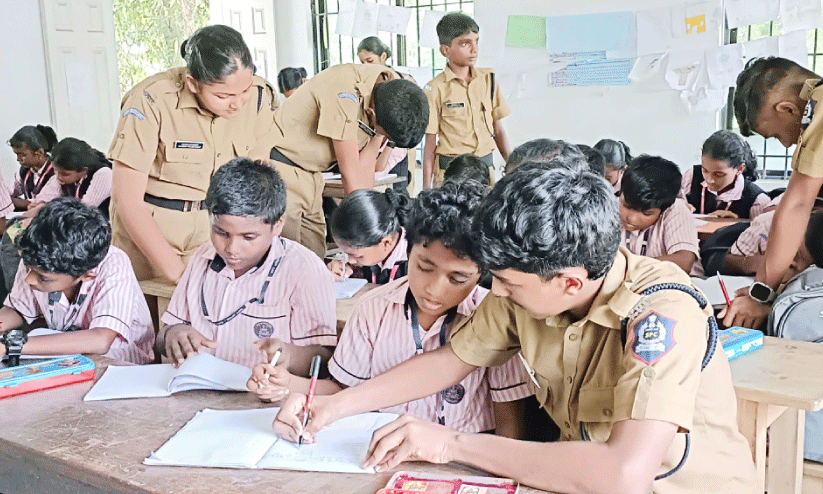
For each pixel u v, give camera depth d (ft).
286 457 3.67
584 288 3.27
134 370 5.03
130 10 26.58
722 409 3.69
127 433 4.00
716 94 16.90
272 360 4.54
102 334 5.71
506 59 18.95
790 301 5.97
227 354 5.85
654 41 17.38
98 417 4.22
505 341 4.07
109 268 6.03
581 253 3.01
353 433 3.94
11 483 3.97
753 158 12.19
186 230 8.07
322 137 9.00
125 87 27.14
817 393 4.50
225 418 4.16
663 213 8.82
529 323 3.84
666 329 3.25
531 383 4.57
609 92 18.12
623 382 3.25
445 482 3.38
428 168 15.33
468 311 4.72
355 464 3.60
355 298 7.45
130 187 7.54
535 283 3.16
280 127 8.84
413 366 4.21
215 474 3.52
